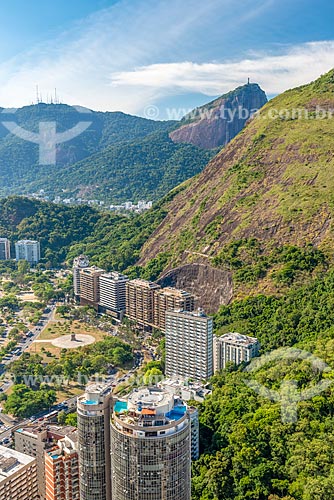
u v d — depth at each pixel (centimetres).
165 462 19650
